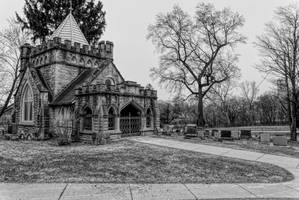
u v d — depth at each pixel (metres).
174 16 39.16
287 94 28.58
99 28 45.50
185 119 62.56
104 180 8.95
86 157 13.78
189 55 40.03
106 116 22.45
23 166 11.21
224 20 38.50
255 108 75.00
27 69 30.92
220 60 38.75
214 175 10.13
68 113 25.36
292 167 12.07
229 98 68.69
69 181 8.72
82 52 31.72
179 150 17.11
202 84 39.09
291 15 26.41
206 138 26.38
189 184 8.68
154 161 12.79
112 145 19.92
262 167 11.82
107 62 29.16
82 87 24.31
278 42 28.00
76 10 43.19
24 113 31.61
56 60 29.06
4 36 37.59
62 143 20.98
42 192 7.41
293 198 7.25
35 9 41.59
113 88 23.41
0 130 35.06
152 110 28.64
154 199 6.96
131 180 9.05
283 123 62.91
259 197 7.32
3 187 7.90
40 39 42.47
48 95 28.27
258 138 27.75
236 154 15.73
